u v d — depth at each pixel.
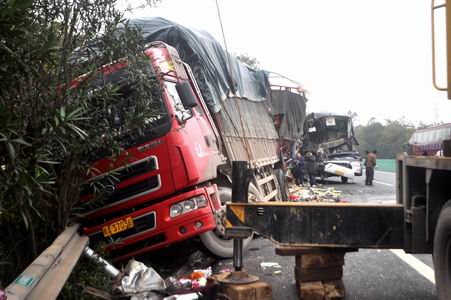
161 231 6.68
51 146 4.90
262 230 5.70
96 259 5.92
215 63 9.88
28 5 3.21
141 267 5.56
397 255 8.09
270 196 12.09
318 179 28.80
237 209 5.74
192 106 7.02
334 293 5.62
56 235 5.77
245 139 10.97
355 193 20.28
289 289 6.22
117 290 5.22
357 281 6.57
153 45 7.47
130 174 6.70
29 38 4.20
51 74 4.92
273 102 15.52
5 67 3.69
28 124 4.72
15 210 4.23
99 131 5.68
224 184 8.56
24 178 3.59
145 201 6.72
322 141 28.84
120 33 5.68
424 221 5.21
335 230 5.65
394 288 6.21
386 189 22.66
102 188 6.44
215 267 7.54
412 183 5.43
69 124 4.21
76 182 5.88
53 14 5.03
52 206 5.68
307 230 5.69
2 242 4.96
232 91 10.73
